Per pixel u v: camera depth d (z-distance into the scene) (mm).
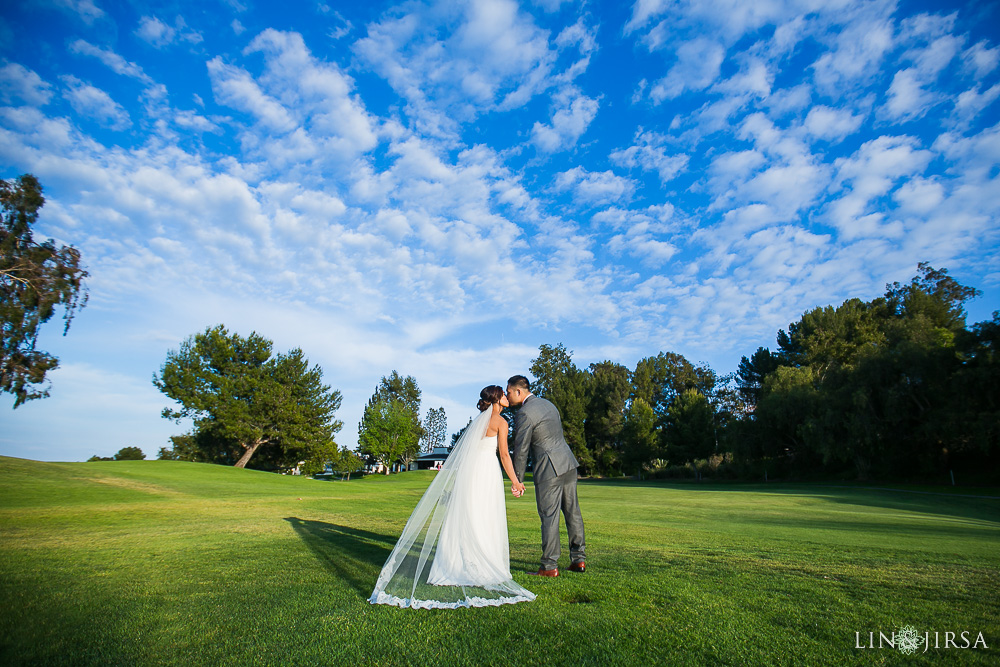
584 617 3357
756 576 4641
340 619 3303
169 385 42719
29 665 2547
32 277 25812
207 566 4871
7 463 19594
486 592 3926
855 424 36750
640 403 61688
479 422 4781
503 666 2576
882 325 51438
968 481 33906
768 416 45406
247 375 45094
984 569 5156
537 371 73688
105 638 2934
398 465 97250
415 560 4059
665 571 4859
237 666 2572
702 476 58656
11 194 25484
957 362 34250
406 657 2693
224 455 51500
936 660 2693
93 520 8828
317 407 48594
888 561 5648
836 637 3016
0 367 24953
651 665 2602
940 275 56062
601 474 70375
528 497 20219
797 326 57250
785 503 18062
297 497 15945
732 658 2699
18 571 4613
